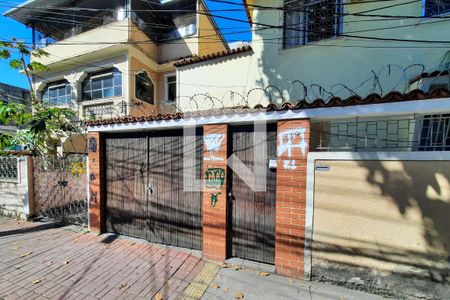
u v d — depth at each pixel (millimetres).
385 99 2381
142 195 4094
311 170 2801
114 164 4367
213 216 3377
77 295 2646
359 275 2639
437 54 4449
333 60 5172
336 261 2730
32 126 6754
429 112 2422
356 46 4996
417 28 4570
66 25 9891
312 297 2574
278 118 2922
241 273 3039
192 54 9594
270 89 5699
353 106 2559
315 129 3168
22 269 3193
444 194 2297
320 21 5395
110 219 4461
